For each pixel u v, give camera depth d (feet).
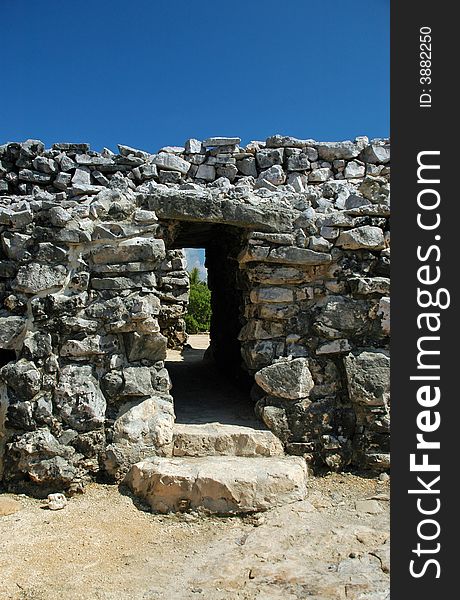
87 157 22.86
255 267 17.93
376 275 17.76
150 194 17.67
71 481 15.72
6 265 16.87
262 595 11.01
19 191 22.54
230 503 14.28
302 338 17.75
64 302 16.56
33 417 16.07
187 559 12.44
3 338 16.57
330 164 24.00
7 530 13.70
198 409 19.69
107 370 16.87
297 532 13.35
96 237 17.06
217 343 27.96
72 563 12.30
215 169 23.89
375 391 16.98
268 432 17.07
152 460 15.87
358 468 17.06
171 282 34.04
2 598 11.04
